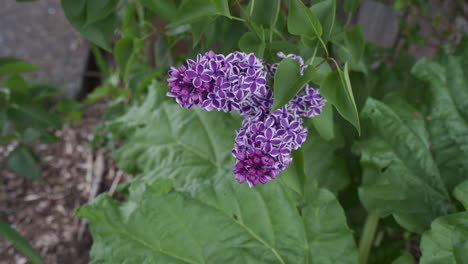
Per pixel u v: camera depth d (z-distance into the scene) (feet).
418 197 2.56
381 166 2.60
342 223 2.48
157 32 2.63
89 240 3.94
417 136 2.63
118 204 2.49
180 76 1.79
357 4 2.38
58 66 5.49
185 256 2.43
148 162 2.80
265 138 1.81
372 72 3.14
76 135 4.85
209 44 2.38
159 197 2.48
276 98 1.78
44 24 6.14
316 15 1.99
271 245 2.47
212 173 2.67
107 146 4.09
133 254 2.41
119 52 2.53
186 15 2.06
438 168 2.62
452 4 3.78
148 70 3.11
